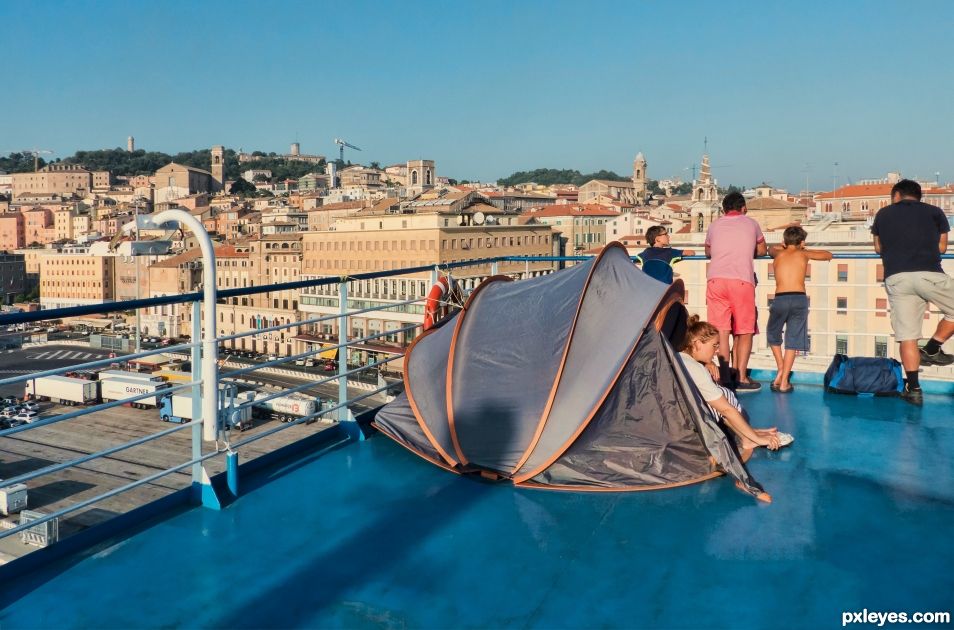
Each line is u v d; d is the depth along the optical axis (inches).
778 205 3329.2
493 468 196.5
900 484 188.9
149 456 2223.2
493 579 142.9
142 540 161.6
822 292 1098.7
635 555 151.7
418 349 236.7
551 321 211.3
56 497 1879.9
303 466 209.0
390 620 129.2
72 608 134.4
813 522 166.4
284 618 130.5
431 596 136.9
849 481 191.6
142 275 4662.9
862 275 1080.8
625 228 4670.3
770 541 157.2
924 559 148.3
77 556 154.6
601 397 192.1
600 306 209.8
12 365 3686.0
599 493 185.9
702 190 3452.3
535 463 192.7
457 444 204.7
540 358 206.2
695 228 2711.6
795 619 127.4
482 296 235.3
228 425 187.3
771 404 270.8
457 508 177.6
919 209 251.4
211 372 179.8
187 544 159.8
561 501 181.0
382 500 183.3
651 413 196.7
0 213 7559.1
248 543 159.9
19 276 6023.6
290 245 3988.7
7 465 2134.6
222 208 6879.9
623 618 128.6
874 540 157.1
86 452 2284.7
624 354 196.4
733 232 280.5
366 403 2536.9
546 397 199.3
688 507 175.8
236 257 4224.9
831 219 2544.3
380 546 157.5
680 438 196.2
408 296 3363.7
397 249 3422.7
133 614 132.2
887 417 251.6
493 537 161.2
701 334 217.8
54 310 153.6
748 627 125.0
